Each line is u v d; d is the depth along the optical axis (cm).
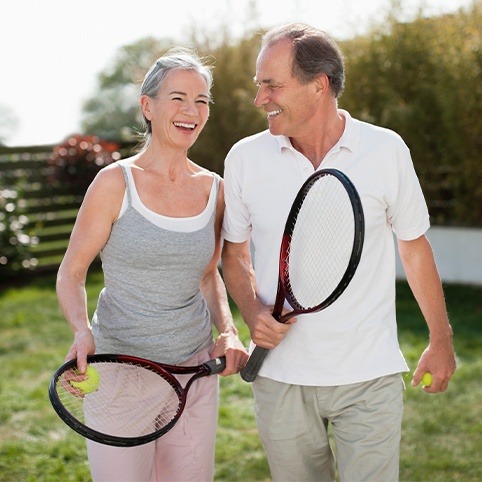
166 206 316
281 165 312
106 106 2164
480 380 596
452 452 484
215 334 751
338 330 304
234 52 1052
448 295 862
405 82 925
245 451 496
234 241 334
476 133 878
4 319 855
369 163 307
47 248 1249
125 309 316
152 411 320
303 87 300
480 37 873
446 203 948
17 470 480
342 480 315
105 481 314
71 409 341
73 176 1191
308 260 312
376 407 306
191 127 317
